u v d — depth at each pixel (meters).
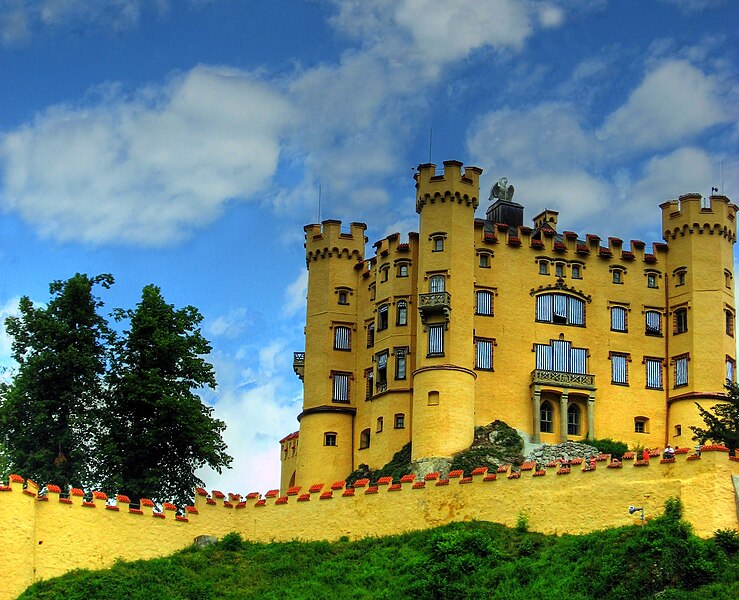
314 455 104.62
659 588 67.69
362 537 80.75
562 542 75.06
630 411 103.44
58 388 86.94
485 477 79.88
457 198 101.31
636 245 106.81
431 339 98.88
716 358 103.31
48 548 72.75
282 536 81.69
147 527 77.50
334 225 109.06
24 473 84.19
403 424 101.12
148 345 89.56
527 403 101.56
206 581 74.75
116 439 86.25
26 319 88.62
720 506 72.75
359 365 106.31
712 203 106.31
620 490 75.69
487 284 102.81
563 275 104.81
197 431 87.62
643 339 105.19
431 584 72.06
